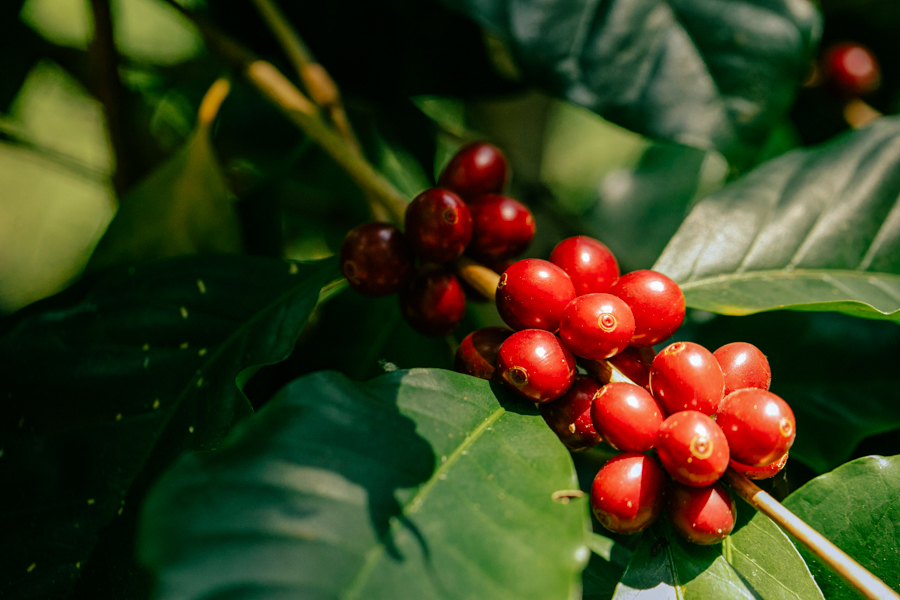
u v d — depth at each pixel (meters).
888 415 0.31
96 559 0.26
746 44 0.33
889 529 0.26
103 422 0.27
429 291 0.28
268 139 0.47
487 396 0.25
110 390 0.27
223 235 0.34
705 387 0.24
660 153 0.58
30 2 0.56
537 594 0.22
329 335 0.35
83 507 0.26
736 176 0.34
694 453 0.23
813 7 0.34
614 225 0.55
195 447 0.27
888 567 0.25
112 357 0.28
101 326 0.28
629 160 0.69
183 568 0.21
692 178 0.57
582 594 0.27
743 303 0.29
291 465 0.22
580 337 0.24
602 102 0.33
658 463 0.25
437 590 0.22
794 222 0.31
